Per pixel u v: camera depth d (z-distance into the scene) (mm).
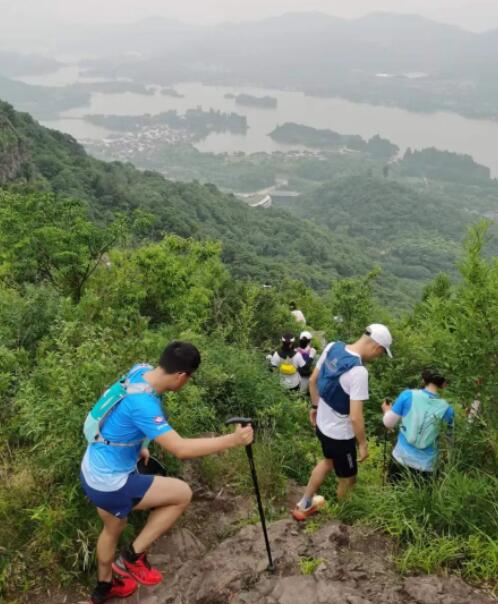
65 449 4070
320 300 21906
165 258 11125
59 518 3785
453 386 4656
